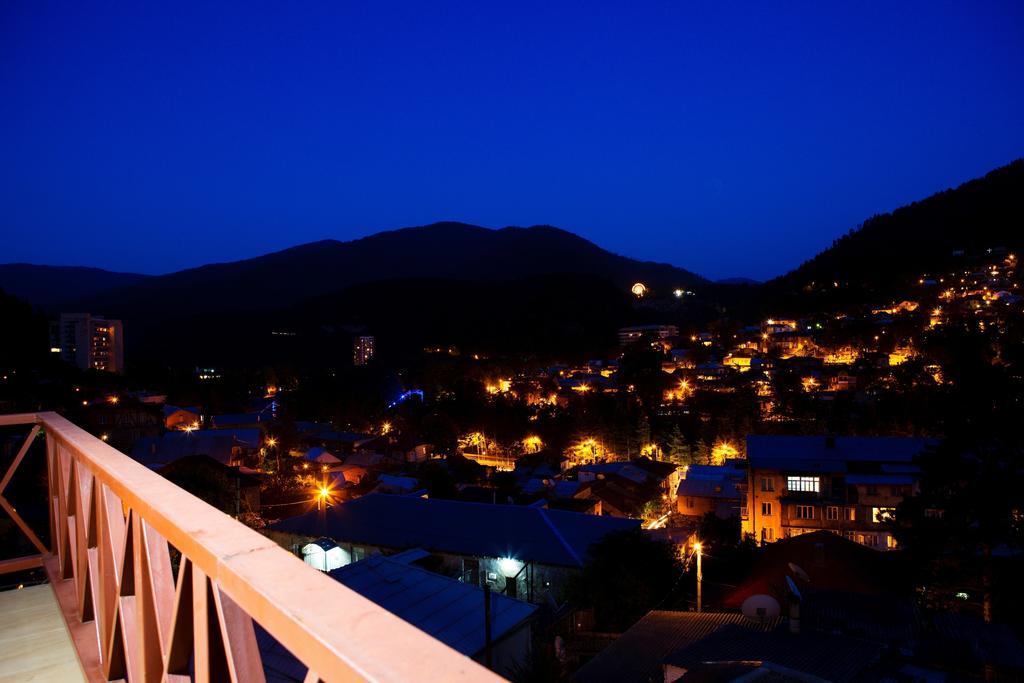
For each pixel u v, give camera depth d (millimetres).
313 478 39719
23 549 14719
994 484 14531
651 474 41688
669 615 11680
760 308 157375
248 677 1006
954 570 14984
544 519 19547
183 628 1189
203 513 1180
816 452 27094
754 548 20656
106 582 1906
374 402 75188
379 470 44906
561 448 55000
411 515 20641
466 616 10148
